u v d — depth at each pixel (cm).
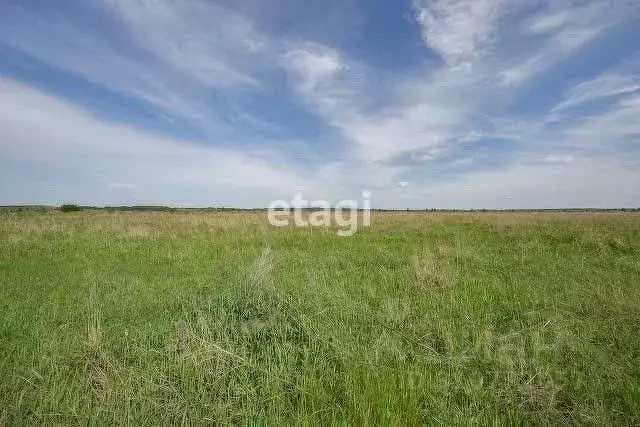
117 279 692
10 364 343
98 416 278
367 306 530
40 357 347
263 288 502
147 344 388
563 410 301
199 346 351
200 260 907
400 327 461
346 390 309
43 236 1230
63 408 285
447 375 341
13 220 1537
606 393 323
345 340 399
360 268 823
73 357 352
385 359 363
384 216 2638
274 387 312
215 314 446
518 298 581
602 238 1209
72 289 629
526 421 284
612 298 543
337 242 1262
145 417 280
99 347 358
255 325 421
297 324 431
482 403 304
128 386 307
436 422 280
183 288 629
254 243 1205
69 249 1033
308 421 273
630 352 391
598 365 362
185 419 277
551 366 357
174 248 1085
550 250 1062
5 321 457
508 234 1409
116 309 512
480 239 1298
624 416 291
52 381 312
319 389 310
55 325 444
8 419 275
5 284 646
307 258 933
